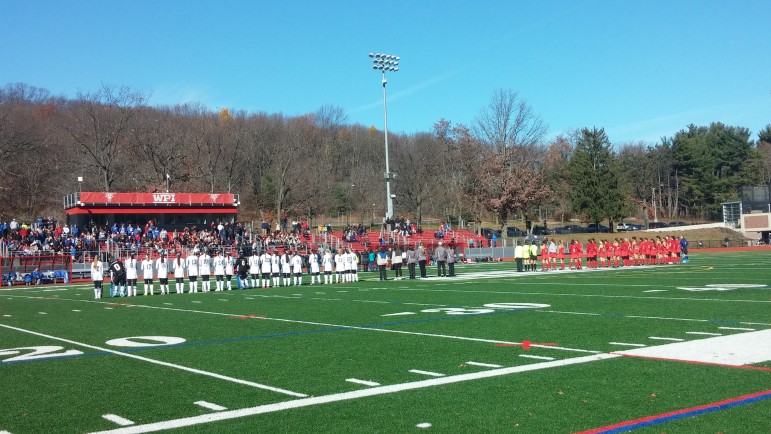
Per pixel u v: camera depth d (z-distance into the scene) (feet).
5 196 248.11
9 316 65.82
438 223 329.72
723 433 21.26
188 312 66.03
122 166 240.53
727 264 125.80
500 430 22.21
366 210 298.76
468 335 43.62
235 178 288.92
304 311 63.00
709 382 28.22
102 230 161.48
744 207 279.49
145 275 98.32
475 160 253.24
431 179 285.02
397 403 26.13
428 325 49.42
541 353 36.19
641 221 361.51
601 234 265.54
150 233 163.02
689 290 71.41
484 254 187.83
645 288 75.87
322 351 38.93
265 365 35.09
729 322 45.93
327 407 25.84
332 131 372.99
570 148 363.15
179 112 300.40
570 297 68.13
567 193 307.37
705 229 260.42
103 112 233.35
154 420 24.63
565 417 23.53
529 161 252.83
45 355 40.22
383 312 59.82
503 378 30.17
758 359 32.81
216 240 165.99
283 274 110.93
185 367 35.22
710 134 394.11
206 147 273.54
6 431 23.68
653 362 32.73
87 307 75.51
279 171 277.64
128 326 54.65
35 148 255.09
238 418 24.57
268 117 330.54
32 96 325.42
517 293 75.36
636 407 24.61
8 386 31.30
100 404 27.37
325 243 163.63
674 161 369.30
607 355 34.96
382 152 374.43
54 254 142.00
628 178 370.53
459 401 26.18
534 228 292.40
